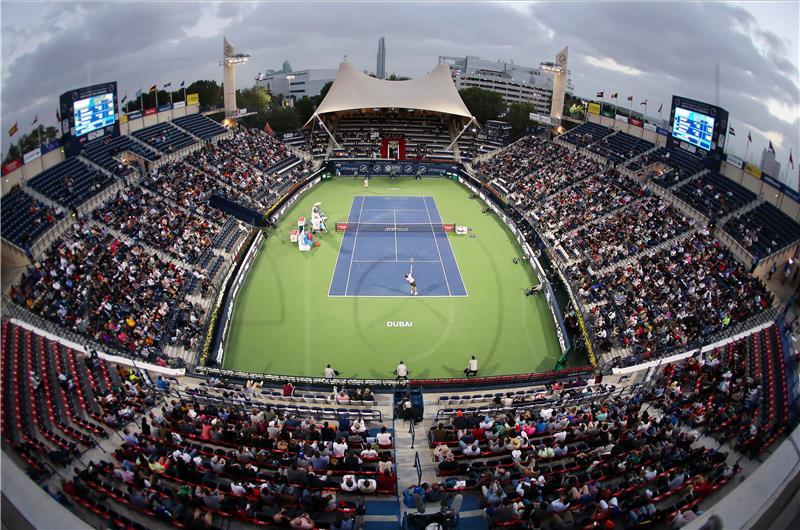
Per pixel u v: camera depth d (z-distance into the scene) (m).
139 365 29.39
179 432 22.34
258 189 61.12
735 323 32.50
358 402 27.34
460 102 82.12
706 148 51.69
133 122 59.22
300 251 50.44
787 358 27.31
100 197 44.91
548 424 23.20
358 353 35.06
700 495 18.31
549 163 68.31
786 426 21.62
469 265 48.50
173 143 61.28
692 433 22.97
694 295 36.31
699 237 43.19
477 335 37.47
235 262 43.88
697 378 27.72
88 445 21.22
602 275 41.62
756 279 36.12
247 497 18.31
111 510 16.94
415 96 81.00
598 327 35.19
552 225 53.03
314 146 82.44
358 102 78.88
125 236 41.41
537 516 17.11
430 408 27.16
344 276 45.62
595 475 19.98
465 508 18.75
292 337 36.56
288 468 19.11
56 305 30.80
